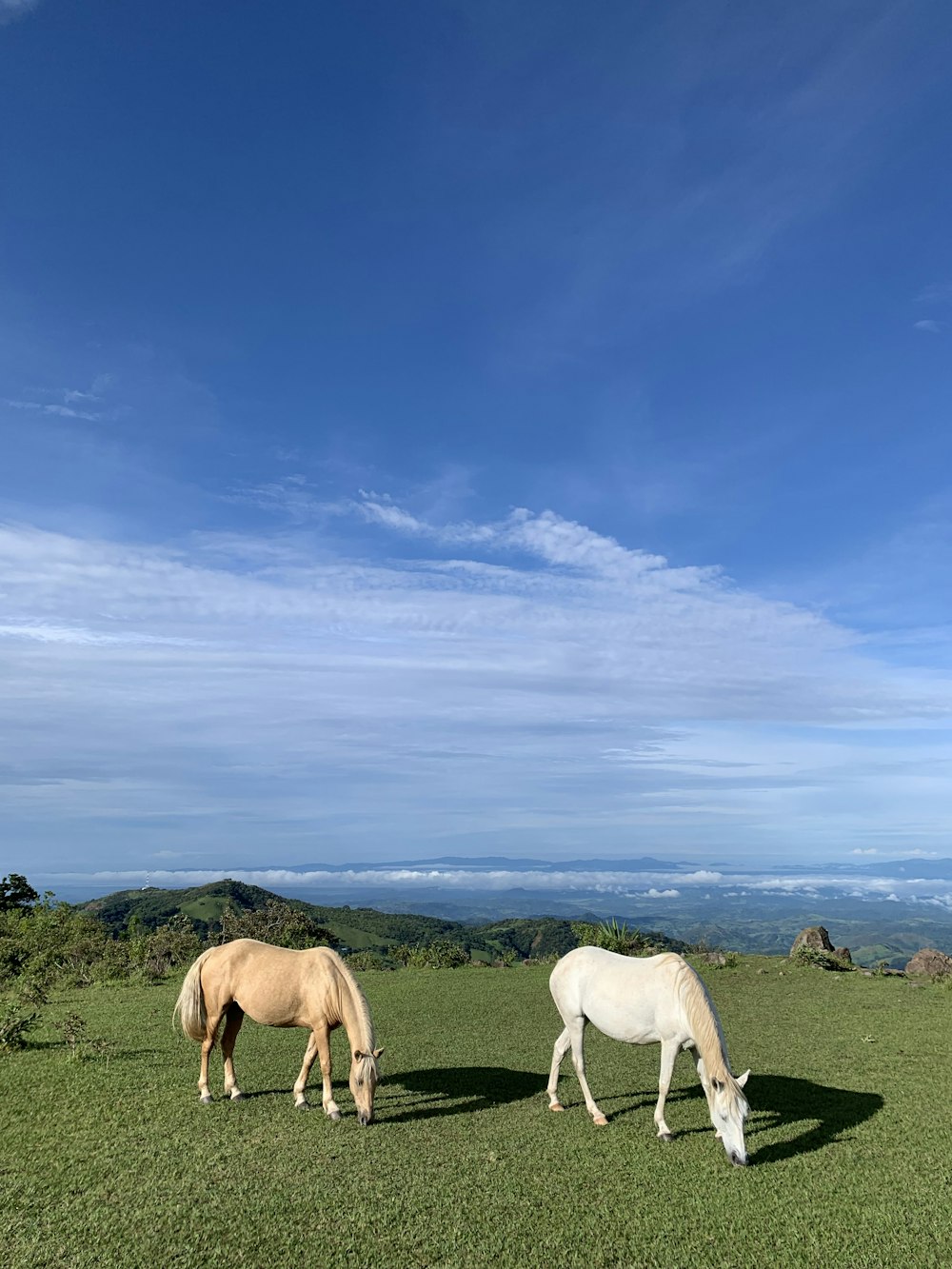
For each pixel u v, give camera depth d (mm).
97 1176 6277
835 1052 11078
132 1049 11070
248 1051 10859
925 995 16828
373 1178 6258
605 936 24672
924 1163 6723
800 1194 6074
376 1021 13477
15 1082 9172
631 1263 5043
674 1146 7078
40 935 25922
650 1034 7555
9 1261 4941
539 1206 5805
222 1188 6039
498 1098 8641
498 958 27281
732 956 22672
